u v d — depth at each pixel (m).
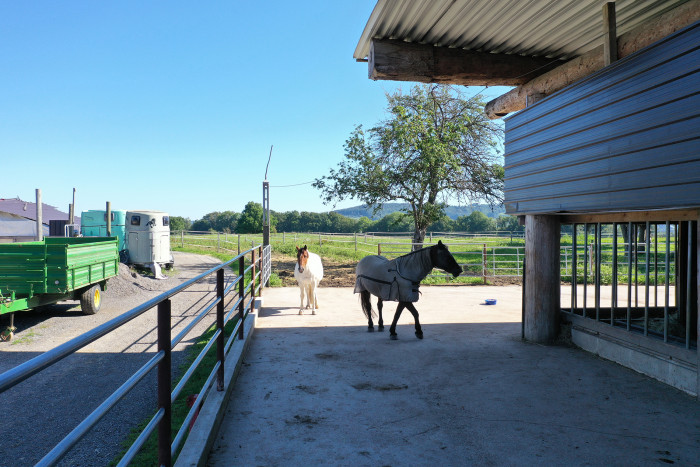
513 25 5.11
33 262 7.68
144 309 1.88
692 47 3.59
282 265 19.28
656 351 4.77
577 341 6.14
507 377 4.86
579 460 3.09
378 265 6.82
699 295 4.15
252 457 3.14
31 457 3.52
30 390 4.91
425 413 3.90
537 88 6.06
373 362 5.43
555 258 6.34
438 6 4.65
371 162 16.81
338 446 3.30
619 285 13.63
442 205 16.92
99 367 5.66
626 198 4.34
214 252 27.81
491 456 3.15
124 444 3.66
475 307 9.67
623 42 4.67
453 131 15.82
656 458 3.12
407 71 5.58
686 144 3.66
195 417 3.48
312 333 7.03
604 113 4.67
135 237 16.17
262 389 4.50
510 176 6.78
